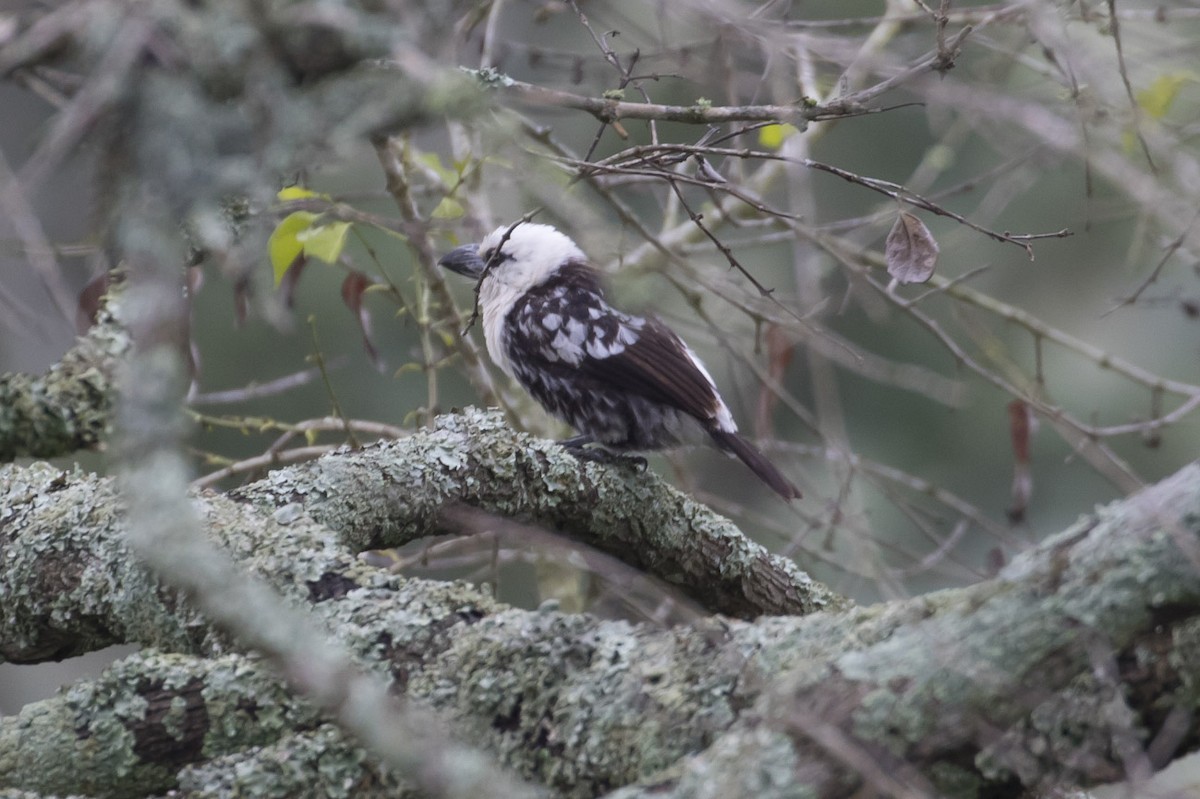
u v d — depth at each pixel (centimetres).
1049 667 462
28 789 586
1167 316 1452
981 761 470
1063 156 841
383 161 1001
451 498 808
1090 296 1423
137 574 686
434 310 1191
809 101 690
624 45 1259
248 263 676
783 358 1062
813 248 904
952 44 702
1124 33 932
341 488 772
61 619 717
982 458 1544
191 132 484
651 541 864
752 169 1373
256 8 501
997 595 477
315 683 457
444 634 579
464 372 1204
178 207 489
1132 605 458
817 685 477
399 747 456
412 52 510
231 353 1512
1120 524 472
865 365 948
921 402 1547
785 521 1559
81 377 584
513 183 821
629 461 875
